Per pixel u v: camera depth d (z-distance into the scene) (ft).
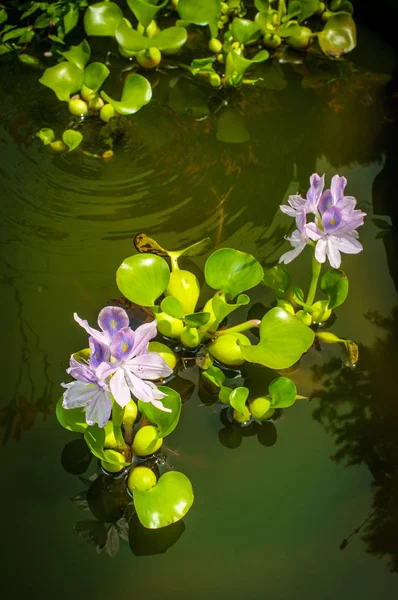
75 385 3.72
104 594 3.91
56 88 5.31
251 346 4.23
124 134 5.34
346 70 5.79
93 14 5.64
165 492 3.94
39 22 5.82
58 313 4.57
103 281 4.68
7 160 5.17
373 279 4.71
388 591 3.93
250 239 4.85
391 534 4.05
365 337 4.52
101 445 3.95
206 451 4.21
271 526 4.06
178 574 3.95
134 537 4.02
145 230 4.88
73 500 4.09
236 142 5.34
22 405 4.31
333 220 4.09
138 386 3.71
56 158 5.19
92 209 4.96
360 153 5.29
